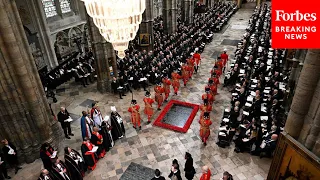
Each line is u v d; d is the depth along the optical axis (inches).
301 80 231.8
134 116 499.8
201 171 404.2
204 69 823.1
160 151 454.3
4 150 397.4
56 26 871.7
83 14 984.3
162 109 590.9
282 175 277.4
